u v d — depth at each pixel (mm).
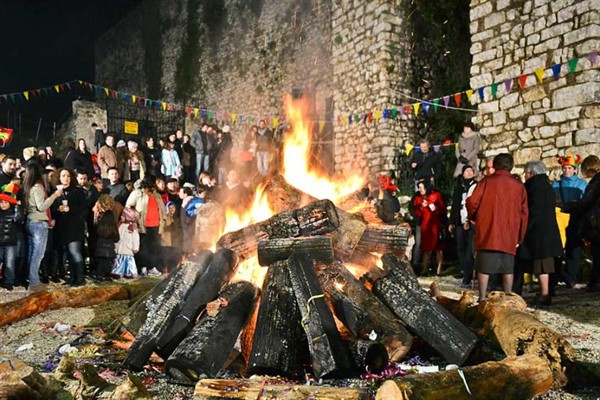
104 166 11195
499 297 4070
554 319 4863
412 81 12898
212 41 21703
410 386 2373
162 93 24938
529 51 8492
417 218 8844
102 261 7973
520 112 8617
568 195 6918
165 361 3326
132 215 8352
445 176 12266
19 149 23844
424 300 3520
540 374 2814
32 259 6926
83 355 3641
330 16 15898
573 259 6781
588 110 7609
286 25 17812
